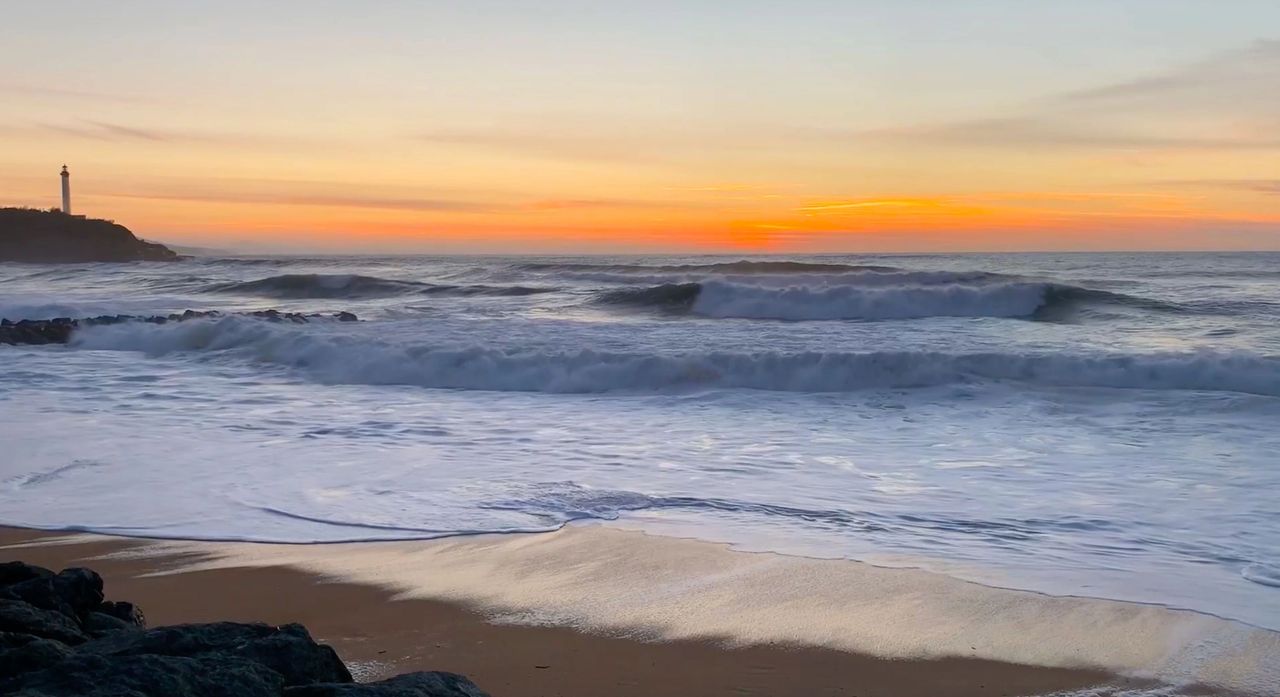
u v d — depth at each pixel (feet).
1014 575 19.06
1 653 10.56
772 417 36.68
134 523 22.89
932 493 25.55
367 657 15.25
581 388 43.29
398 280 113.19
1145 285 94.79
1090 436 32.81
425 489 25.93
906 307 75.46
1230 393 38.68
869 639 15.94
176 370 48.88
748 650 15.51
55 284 128.88
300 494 25.41
